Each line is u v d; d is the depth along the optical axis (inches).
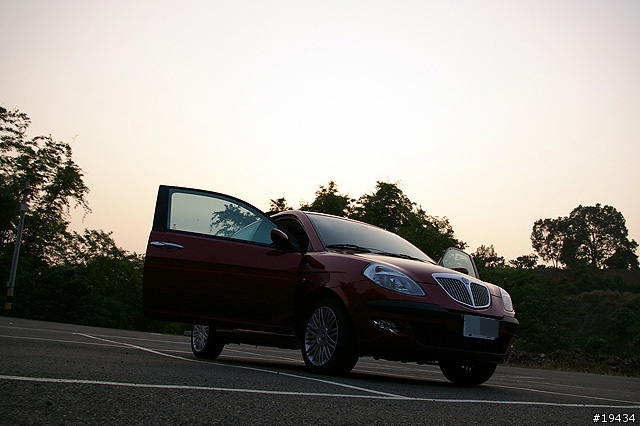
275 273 220.7
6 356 163.6
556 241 6988.2
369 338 193.9
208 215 230.2
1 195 1475.1
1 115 1544.0
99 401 103.7
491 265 2320.4
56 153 1612.9
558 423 130.9
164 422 91.9
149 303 221.3
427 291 199.2
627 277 6003.9
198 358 258.8
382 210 1935.3
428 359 197.3
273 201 1909.4
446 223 1947.6
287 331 217.9
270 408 113.2
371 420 110.4
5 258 1432.1
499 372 394.6
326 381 175.5
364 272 201.8
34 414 88.9
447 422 116.7
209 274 222.5
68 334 348.8
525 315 1722.4
